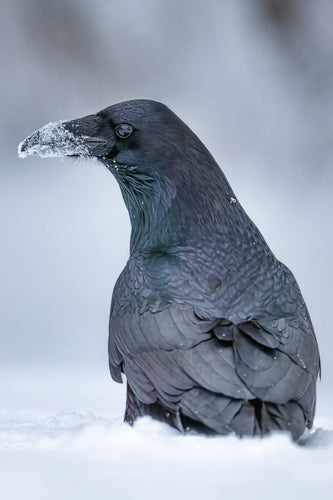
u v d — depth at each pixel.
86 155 5.38
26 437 5.18
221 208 5.34
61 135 5.38
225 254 5.30
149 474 5.04
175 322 5.23
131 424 5.26
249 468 5.06
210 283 5.27
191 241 5.32
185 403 5.19
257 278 5.28
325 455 5.10
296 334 5.23
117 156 5.37
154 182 5.36
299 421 5.17
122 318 5.28
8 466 5.05
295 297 5.28
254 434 5.16
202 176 5.35
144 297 5.26
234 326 5.21
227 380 5.18
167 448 5.12
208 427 5.17
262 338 5.20
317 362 5.25
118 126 5.37
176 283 5.27
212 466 5.06
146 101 5.38
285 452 5.10
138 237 5.38
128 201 5.39
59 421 5.31
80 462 5.07
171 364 5.21
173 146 5.35
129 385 5.27
